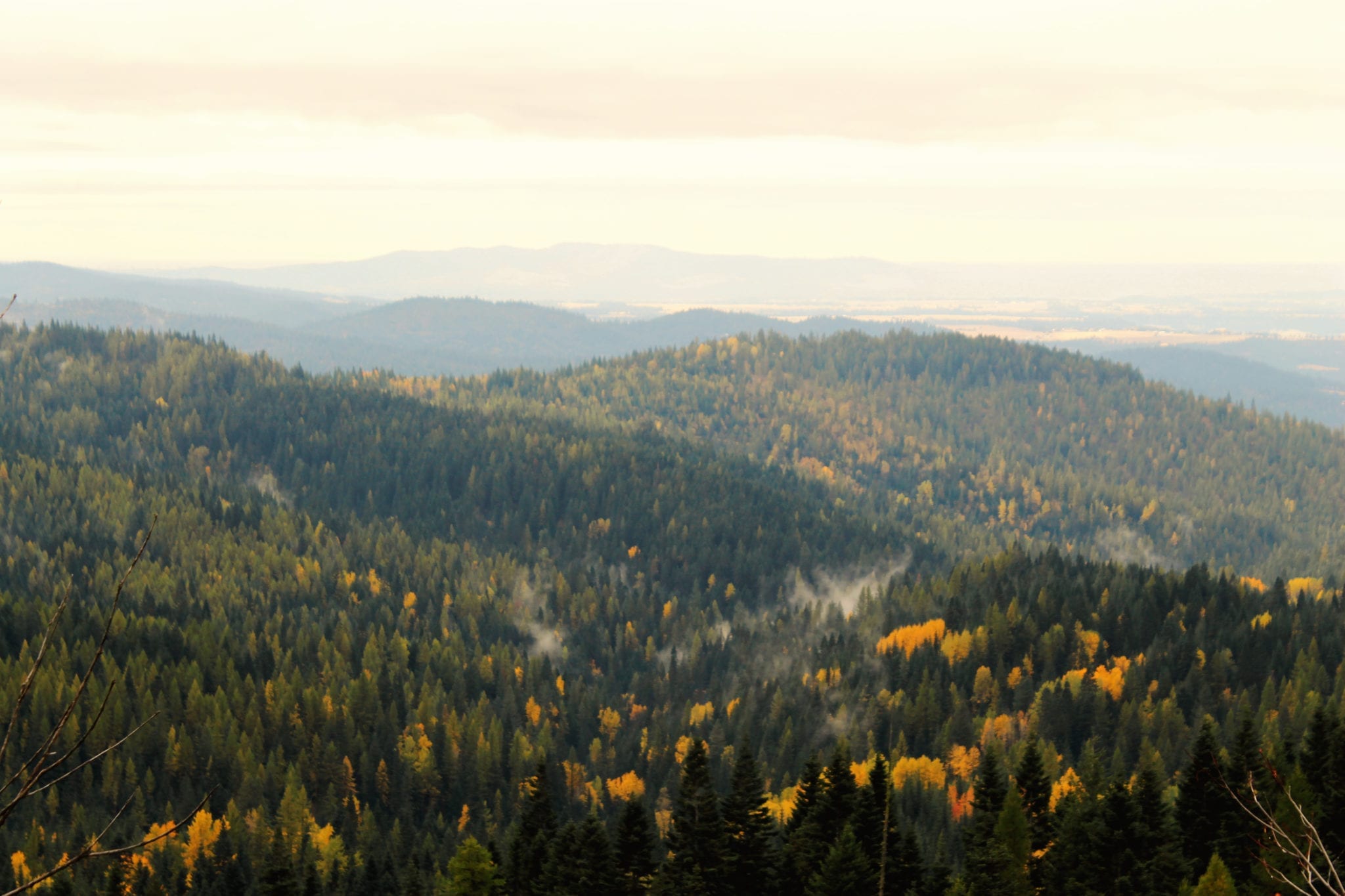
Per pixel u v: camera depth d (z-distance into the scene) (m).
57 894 124.69
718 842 83.31
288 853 130.88
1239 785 79.44
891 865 79.31
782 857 86.88
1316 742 83.25
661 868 83.31
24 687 10.59
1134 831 78.12
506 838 111.44
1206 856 81.50
